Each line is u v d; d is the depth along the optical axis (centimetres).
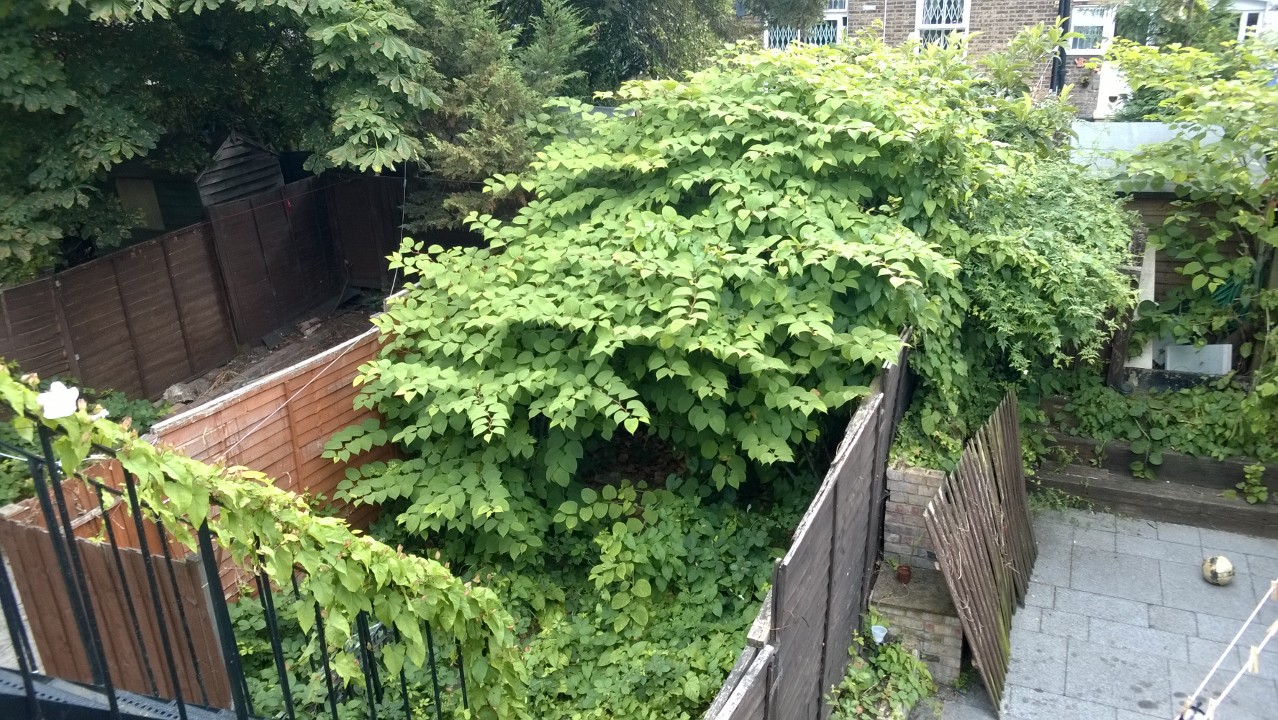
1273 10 1416
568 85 1008
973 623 480
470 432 579
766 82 624
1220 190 698
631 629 514
